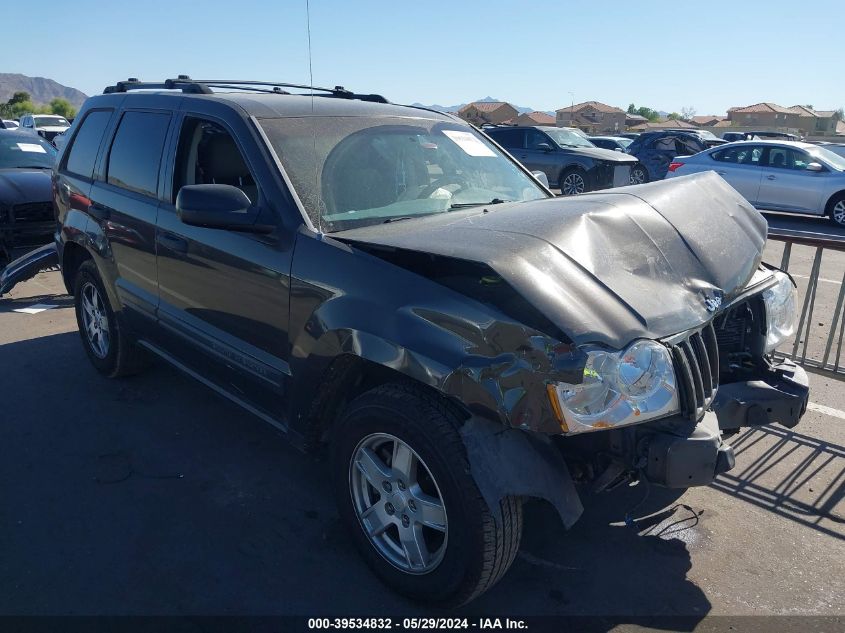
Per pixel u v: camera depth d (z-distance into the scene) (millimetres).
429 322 2609
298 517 3516
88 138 4918
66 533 3352
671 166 16156
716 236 3178
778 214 15898
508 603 2939
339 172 3467
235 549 3254
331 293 2928
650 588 3039
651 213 3104
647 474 2643
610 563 3203
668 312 2627
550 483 2576
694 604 2945
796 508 3625
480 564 2564
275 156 3363
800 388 3219
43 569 3090
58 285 8086
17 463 3992
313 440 3264
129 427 4434
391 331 2684
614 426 2426
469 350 2500
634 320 2510
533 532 3432
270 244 3217
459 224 3014
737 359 3350
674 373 2551
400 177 3678
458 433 2578
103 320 5012
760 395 3121
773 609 2914
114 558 3174
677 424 2637
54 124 31219
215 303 3600
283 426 3361
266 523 3461
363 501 3027
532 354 2387
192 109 3922
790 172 14359
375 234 3080
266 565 3146
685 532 3432
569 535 3410
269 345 3303
